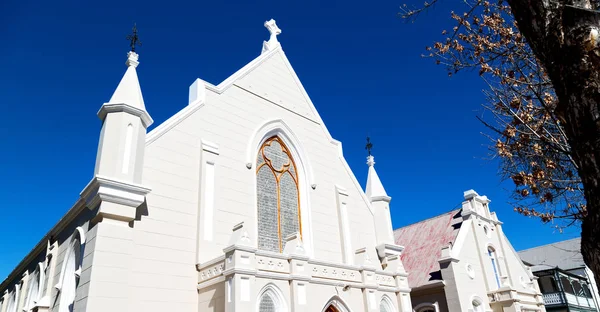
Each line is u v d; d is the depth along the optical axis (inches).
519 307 1072.2
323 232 849.5
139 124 610.5
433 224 1261.1
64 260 676.1
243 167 754.2
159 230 597.6
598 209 166.2
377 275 772.6
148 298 551.5
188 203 649.0
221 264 577.0
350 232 897.5
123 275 518.3
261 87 879.1
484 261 1138.0
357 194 975.6
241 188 731.4
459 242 1101.7
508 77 380.8
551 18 189.9
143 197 561.6
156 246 585.6
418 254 1175.6
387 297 764.0
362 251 763.4
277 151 859.4
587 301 1590.8
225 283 545.3
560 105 190.2
